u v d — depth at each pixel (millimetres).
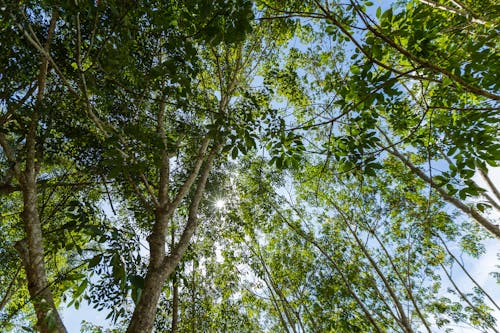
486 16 3260
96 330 9430
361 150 3559
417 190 11109
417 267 11992
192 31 2949
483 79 2918
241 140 3301
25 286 8805
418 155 10102
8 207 8648
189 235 5613
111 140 3037
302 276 11945
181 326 10352
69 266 8617
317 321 11578
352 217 12242
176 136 7645
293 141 3713
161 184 6117
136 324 4098
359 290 12188
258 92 8680
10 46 4914
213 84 9438
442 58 3111
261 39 8867
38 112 5504
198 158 6816
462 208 7848
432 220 10750
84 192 7918
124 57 3229
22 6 3600
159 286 4590
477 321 11367
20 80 5766
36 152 5926
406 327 9430
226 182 11773
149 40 5246
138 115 5605
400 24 3186
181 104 3361
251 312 12617
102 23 3662
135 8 3170
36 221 4617
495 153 2977
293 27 8594
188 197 9625
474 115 3135
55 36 5887
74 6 2893
